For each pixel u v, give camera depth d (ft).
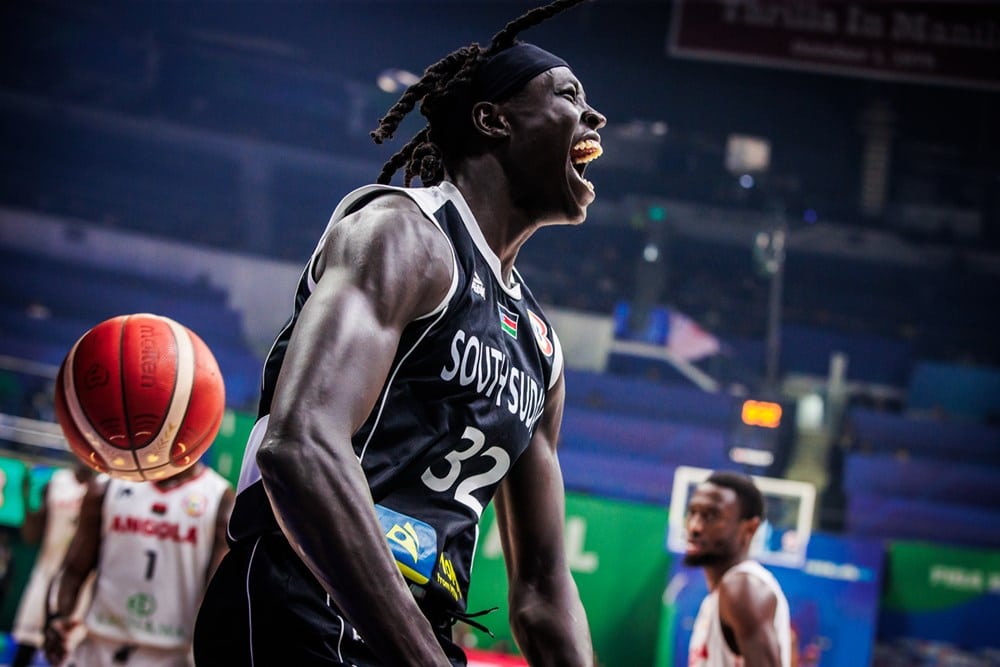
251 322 58.80
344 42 71.51
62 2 67.56
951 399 61.36
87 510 13.96
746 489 12.35
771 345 52.29
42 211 63.00
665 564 27.91
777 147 72.43
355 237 4.91
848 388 63.10
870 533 46.93
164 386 6.69
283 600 4.83
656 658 27.48
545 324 6.23
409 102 6.07
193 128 66.69
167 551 13.76
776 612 11.15
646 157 71.15
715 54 52.24
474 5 71.46
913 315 70.74
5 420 31.86
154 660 13.67
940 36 51.78
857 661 28.91
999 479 50.90
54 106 65.41
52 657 13.99
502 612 26.58
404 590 4.40
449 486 5.33
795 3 52.39
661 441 50.16
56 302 57.11
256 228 66.69
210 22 70.28
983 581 29.84
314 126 70.08
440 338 5.16
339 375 4.51
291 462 4.31
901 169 73.56
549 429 6.57
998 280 70.08
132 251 58.80
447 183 5.74
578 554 27.94
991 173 72.84
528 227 5.96
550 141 5.80
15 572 25.66
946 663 29.84
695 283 68.23
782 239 54.75
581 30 71.00
